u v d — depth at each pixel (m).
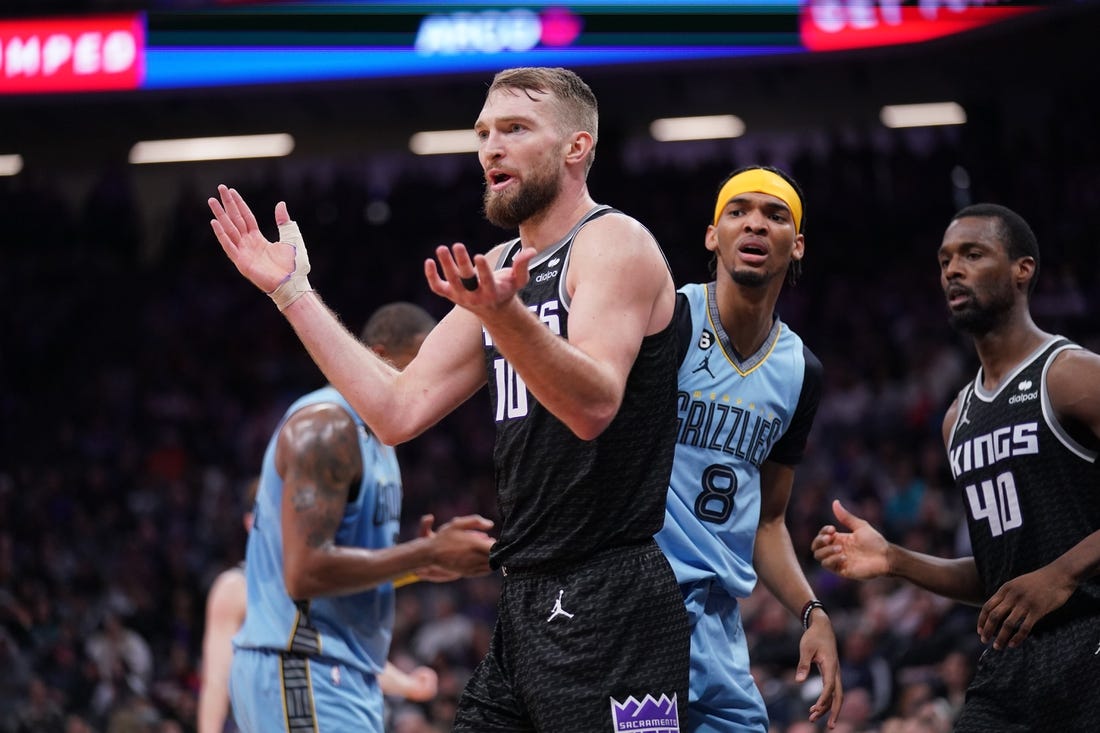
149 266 23.19
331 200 23.27
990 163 20.28
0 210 23.75
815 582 11.85
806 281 19.66
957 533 12.18
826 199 20.86
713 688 4.32
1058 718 4.43
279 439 5.32
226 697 6.19
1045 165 19.89
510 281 3.07
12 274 23.03
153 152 24.12
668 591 3.65
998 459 4.61
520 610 3.68
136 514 17.28
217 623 6.28
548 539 3.67
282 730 5.25
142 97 16.86
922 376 16.08
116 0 17.03
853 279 19.42
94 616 14.07
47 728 11.79
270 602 5.34
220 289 22.38
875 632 10.21
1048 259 18.16
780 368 4.64
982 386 4.79
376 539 5.50
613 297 3.53
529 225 3.81
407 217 22.78
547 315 3.67
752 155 22.53
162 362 21.16
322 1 16.70
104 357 21.53
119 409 20.12
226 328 21.73
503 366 3.81
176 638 14.05
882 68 20.52
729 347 4.59
